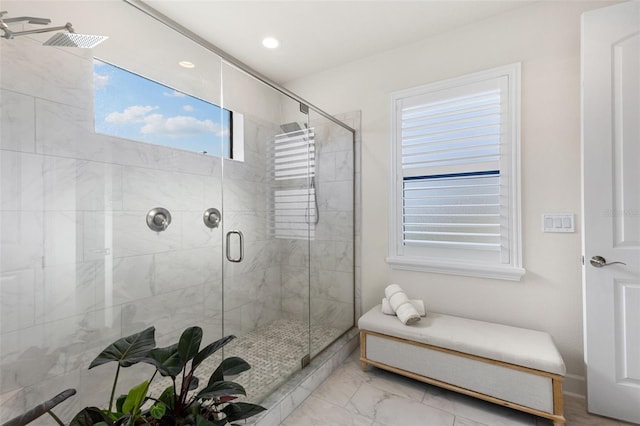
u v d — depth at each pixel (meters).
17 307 1.37
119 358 0.91
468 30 2.20
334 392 1.91
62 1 1.51
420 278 2.40
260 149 2.22
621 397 1.61
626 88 1.61
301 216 2.38
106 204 1.68
